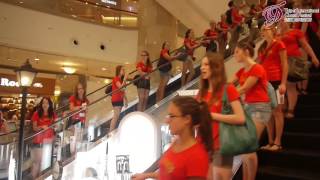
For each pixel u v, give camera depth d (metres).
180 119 1.82
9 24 12.89
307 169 3.66
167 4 13.41
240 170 3.65
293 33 4.46
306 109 4.56
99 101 7.60
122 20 16.08
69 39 14.45
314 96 4.75
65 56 14.88
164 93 8.17
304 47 4.52
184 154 1.76
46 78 16.44
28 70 5.20
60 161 6.16
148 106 7.89
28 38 13.35
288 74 4.25
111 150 4.94
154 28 14.16
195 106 1.85
